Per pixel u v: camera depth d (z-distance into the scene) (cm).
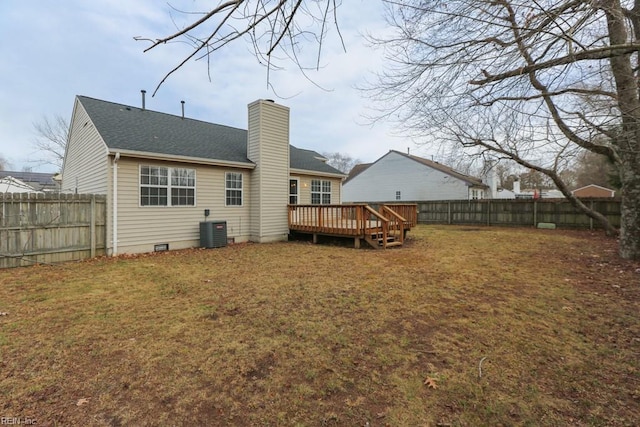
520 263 618
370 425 180
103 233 729
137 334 300
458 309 364
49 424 180
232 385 219
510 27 268
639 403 197
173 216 832
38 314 353
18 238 619
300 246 890
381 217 824
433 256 707
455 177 2088
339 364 246
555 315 342
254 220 986
